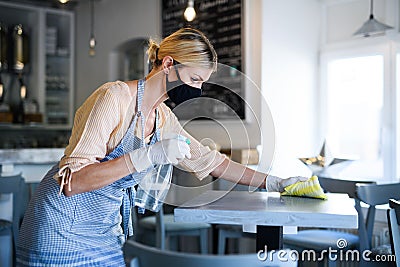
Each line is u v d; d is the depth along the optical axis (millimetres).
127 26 5008
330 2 3752
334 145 3783
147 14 4762
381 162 3471
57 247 1588
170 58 1566
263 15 3633
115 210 1683
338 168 3359
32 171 3307
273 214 1550
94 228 1646
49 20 5773
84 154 1492
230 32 3908
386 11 3361
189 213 1616
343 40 3684
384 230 3193
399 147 3391
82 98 5609
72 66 5676
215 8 4039
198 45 1552
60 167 1514
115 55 5266
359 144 3633
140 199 1730
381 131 3479
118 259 1694
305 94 3812
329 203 1728
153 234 3240
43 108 5449
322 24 3842
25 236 1639
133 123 1603
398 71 3365
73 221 1599
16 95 5566
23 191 2883
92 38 4781
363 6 3525
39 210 1609
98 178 1478
